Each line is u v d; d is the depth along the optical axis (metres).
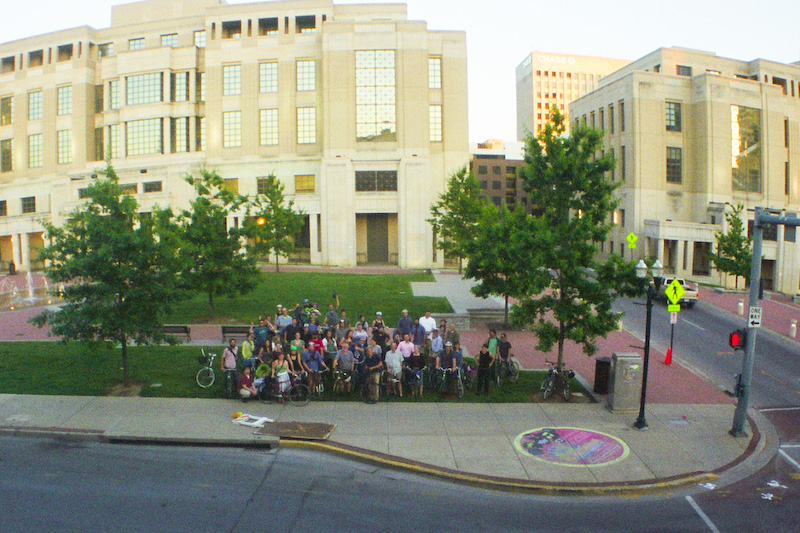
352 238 54.31
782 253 59.56
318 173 57.03
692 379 19.69
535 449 13.31
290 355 16.55
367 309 29.05
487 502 10.89
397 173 54.47
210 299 27.27
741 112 60.38
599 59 165.50
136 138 60.66
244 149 58.28
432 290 35.41
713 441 14.12
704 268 58.00
